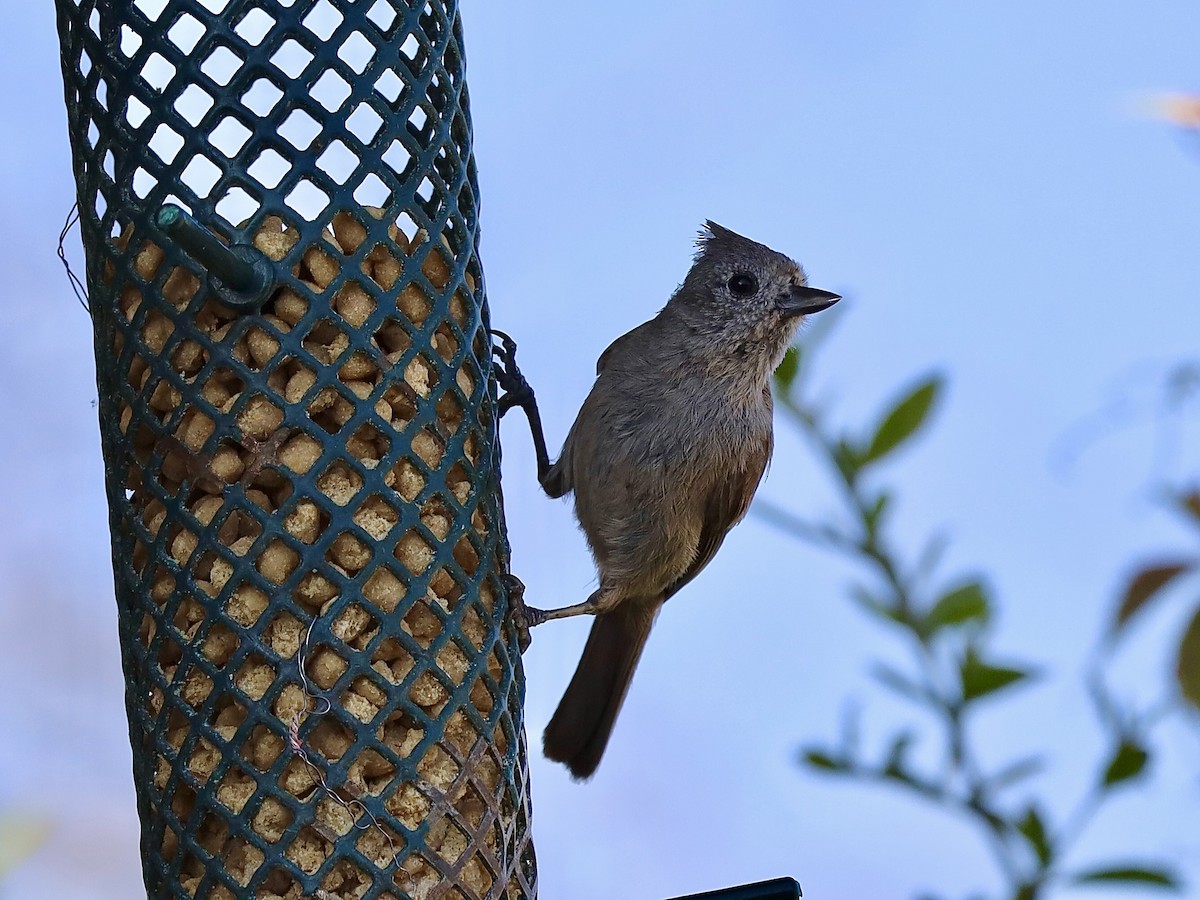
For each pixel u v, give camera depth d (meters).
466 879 6.90
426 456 6.96
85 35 7.13
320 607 6.65
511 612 7.46
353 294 6.83
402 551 6.86
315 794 6.50
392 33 7.09
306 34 6.81
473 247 7.63
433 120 7.26
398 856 6.59
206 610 6.58
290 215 6.71
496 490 7.55
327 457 6.65
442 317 7.11
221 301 6.61
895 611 7.14
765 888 6.36
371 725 6.57
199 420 6.66
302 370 6.71
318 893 6.45
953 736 6.89
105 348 7.09
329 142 6.82
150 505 6.89
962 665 6.95
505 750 7.32
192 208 6.70
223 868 6.54
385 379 6.80
